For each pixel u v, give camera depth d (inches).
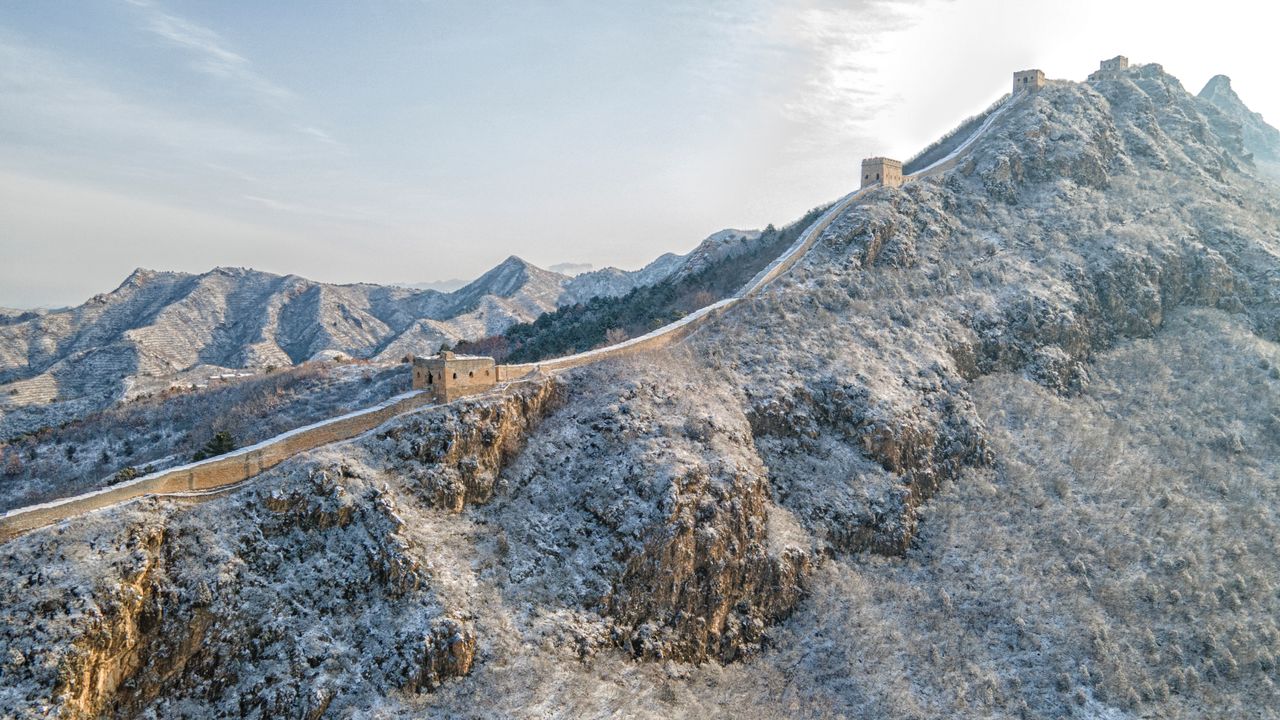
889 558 3147.1
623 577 2591.0
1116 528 3304.6
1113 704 2696.9
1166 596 3061.0
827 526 3112.7
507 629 2333.9
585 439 3016.7
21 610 1871.3
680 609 2628.0
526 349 5108.3
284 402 4109.3
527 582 2504.9
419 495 2593.5
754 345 3759.8
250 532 2277.3
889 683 2662.4
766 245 5418.3
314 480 2432.3
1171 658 2849.4
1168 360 4318.4
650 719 2288.4
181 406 4367.6
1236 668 2827.3
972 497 3425.2
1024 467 3545.8
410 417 2751.0
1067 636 2888.8
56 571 1957.4
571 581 2559.1
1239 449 3789.4
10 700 1738.4
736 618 2733.8
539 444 2982.3
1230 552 3260.3
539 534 2682.1
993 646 2876.5
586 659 2374.5
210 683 2031.3
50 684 1786.4
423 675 2146.9
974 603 3006.9
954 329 4101.9
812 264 4404.5
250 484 2389.3
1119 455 3673.7
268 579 2229.3
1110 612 3006.9
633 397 3186.5
